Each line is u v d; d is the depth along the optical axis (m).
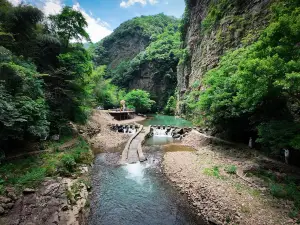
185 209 8.45
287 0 8.91
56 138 13.91
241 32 21.58
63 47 18.23
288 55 8.28
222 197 8.51
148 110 53.94
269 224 6.58
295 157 10.52
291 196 7.99
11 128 9.26
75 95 17.14
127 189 10.21
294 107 11.34
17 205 6.88
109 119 30.22
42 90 13.20
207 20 30.14
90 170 12.37
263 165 11.21
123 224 7.44
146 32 80.88
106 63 84.12
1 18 13.71
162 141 21.39
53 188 8.24
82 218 7.63
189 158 14.28
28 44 15.41
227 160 13.28
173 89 54.56
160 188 10.37
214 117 16.31
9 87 10.17
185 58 40.47
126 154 15.67
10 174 8.48
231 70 15.50
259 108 12.41
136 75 61.81
